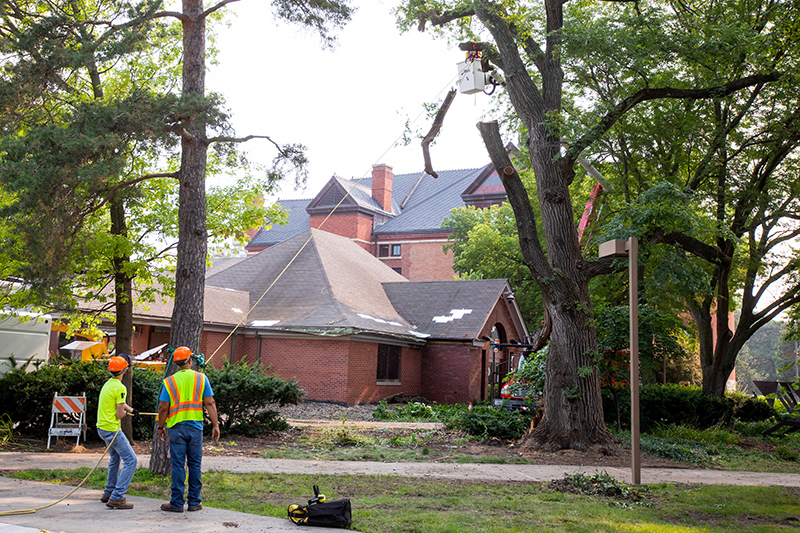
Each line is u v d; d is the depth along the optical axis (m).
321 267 29.36
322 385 25.02
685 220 16.25
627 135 20.62
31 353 16.28
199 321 10.46
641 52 15.59
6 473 9.86
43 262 10.48
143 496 8.47
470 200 52.06
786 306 23.53
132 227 15.05
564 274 15.69
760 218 21.66
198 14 11.41
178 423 7.59
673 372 35.66
